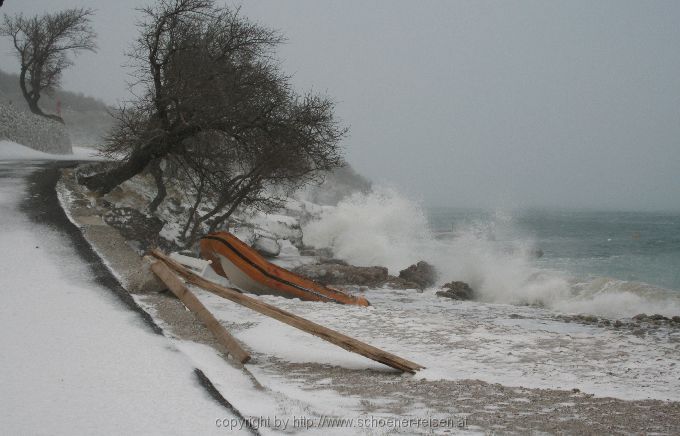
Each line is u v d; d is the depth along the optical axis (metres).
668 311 21.69
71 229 15.62
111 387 6.32
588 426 5.78
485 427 5.66
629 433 5.59
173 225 28.08
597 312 22.69
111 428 5.29
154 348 7.75
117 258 13.43
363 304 18.36
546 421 5.93
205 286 10.14
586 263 43.25
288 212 39.72
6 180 23.75
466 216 147.62
